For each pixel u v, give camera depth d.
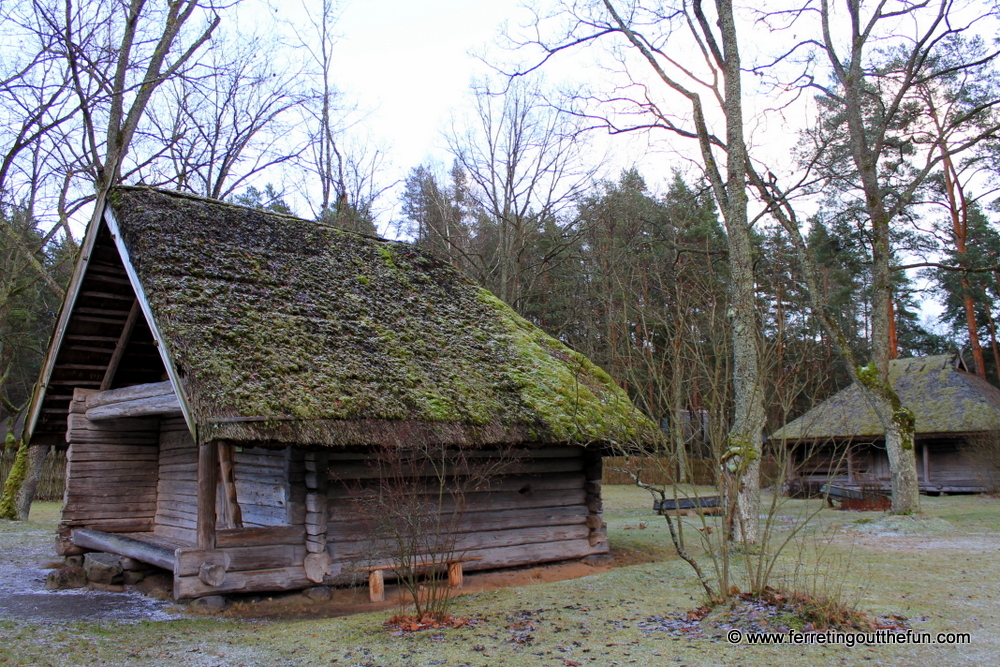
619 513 20.06
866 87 21.27
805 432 8.39
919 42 16.70
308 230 12.09
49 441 12.35
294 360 8.77
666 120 15.10
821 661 5.89
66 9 15.41
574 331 32.09
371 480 9.32
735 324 12.02
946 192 31.52
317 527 8.70
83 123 16.30
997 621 7.07
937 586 8.73
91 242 9.65
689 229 27.45
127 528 11.75
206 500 8.25
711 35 13.79
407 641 6.80
